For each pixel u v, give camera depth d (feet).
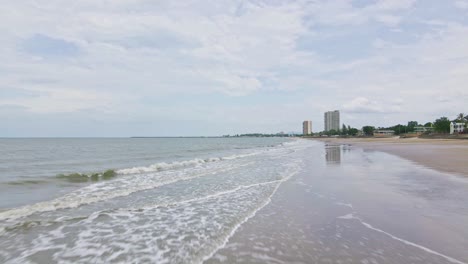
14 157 82.84
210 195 29.17
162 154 99.60
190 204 25.54
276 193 29.63
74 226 19.30
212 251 15.17
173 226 19.44
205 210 23.50
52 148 143.54
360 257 14.11
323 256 14.33
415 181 34.12
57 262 14.08
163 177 41.93
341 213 21.66
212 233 17.99
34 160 72.69
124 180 39.14
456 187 30.14
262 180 38.73
